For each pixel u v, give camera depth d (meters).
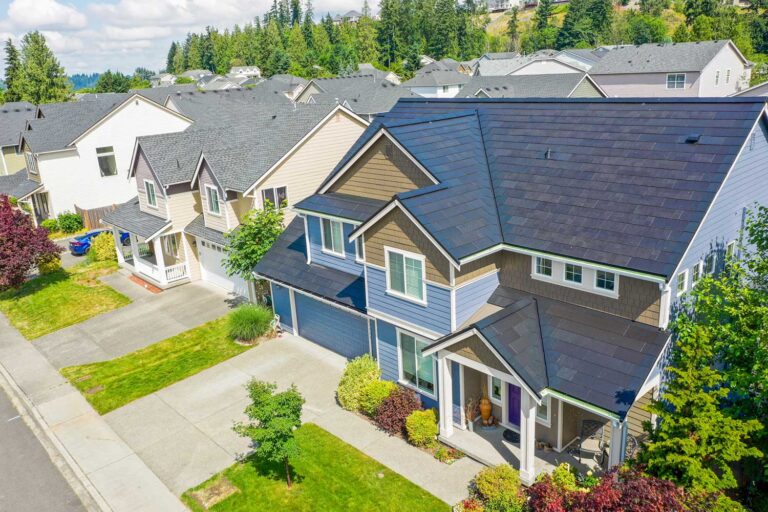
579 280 16.75
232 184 29.62
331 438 18.47
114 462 18.28
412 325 18.50
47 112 51.84
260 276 25.84
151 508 16.12
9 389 23.62
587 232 16.30
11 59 98.31
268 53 171.88
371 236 18.88
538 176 18.86
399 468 16.86
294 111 35.00
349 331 23.19
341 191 23.41
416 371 19.42
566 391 14.43
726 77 70.81
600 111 19.81
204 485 16.86
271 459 16.06
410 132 20.27
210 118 52.44
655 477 12.85
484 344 15.70
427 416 17.98
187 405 21.19
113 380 23.44
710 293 17.16
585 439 16.72
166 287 32.81
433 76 95.25
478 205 18.33
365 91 76.06
